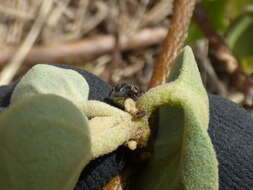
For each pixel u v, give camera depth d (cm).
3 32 50
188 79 16
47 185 13
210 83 44
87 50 49
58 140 13
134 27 50
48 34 49
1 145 13
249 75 40
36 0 51
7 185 13
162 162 17
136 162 17
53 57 48
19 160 13
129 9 52
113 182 17
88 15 52
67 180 14
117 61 47
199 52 45
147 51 50
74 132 14
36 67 18
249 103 39
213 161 15
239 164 17
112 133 16
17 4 51
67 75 18
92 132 16
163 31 50
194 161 15
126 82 17
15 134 13
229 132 17
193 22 39
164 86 16
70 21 51
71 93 18
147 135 17
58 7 51
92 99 18
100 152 15
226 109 18
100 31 51
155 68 24
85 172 17
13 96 18
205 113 16
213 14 41
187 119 15
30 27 50
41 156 13
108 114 16
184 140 15
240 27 40
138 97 17
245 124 18
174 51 24
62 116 13
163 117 17
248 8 40
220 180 17
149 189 17
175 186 16
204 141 15
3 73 46
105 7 52
